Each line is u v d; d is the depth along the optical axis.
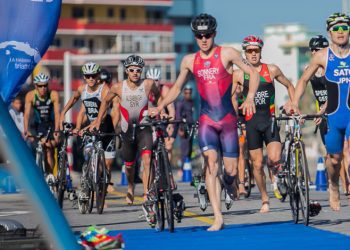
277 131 19.27
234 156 16.23
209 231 16.16
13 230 12.27
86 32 128.12
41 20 15.48
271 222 17.47
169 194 15.98
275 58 136.25
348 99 16.78
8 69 15.48
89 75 21.70
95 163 20.14
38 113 23.06
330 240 14.61
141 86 19.94
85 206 20.31
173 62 130.75
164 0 134.88
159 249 13.93
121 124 20.16
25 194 8.21
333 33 16.59
